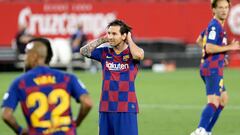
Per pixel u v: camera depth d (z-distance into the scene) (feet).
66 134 47.65
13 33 200.23
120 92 63.87
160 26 207.51
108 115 64.08
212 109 73.36
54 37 199.21
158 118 103.96
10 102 47.62
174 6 207.51
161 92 142.92
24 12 199.72
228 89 149.79
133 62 64.44
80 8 200.85
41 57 48.42
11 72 200.75
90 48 64.90
